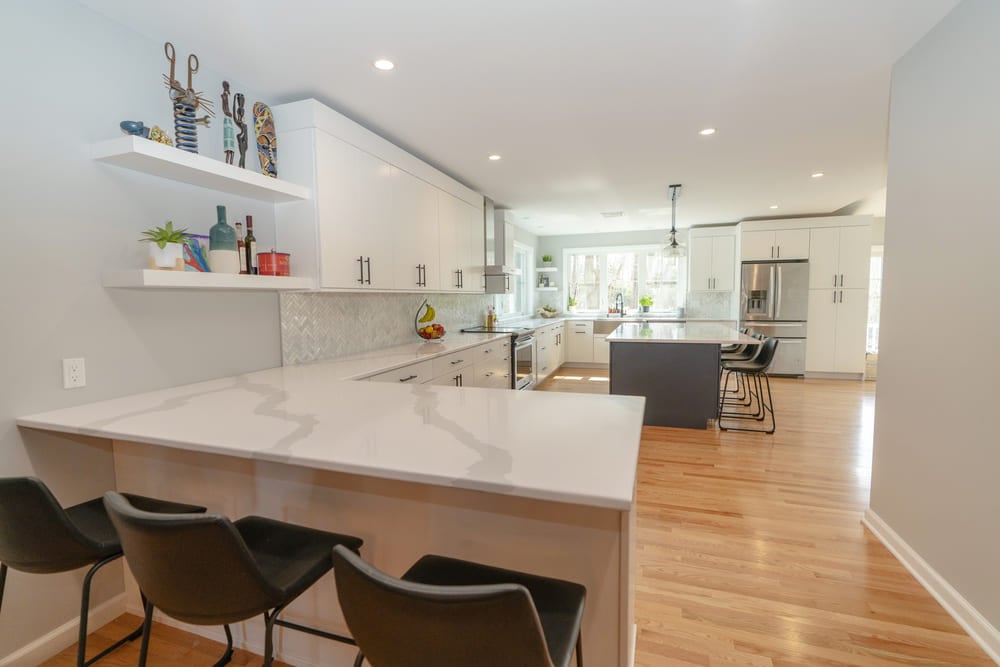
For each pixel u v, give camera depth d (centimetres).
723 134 330
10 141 160
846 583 203
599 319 782
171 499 179
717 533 245
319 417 159
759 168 415
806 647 168
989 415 166
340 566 79
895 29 202
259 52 217
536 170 418
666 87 257
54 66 171
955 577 183
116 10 184
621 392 443
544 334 641
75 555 130
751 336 524
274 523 145
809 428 430
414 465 114
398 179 334
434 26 198
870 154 377
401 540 145
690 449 375
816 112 292
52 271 172
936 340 196
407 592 72
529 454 121
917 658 162
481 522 136
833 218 638
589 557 126
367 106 278
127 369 197
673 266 804
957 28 184
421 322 434
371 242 302
